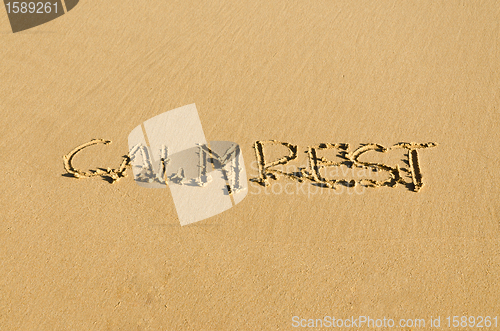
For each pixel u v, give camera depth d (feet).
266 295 12.03
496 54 19.35
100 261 12.90
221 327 11.45
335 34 21.09
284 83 18.65
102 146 16.31
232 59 20.01
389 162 15.29
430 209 13.82
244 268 12.62
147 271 12.62
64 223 13.89
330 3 23.15
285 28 21.63
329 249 12.99
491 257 12.59
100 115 17.58
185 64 19.86
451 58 19.34
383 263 12.58
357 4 22.99
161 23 22.34
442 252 12.75
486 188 14.28
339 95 17.94
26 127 17.08
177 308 11.84
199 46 20.80
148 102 18.08
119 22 22.48
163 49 20.72
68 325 11.62
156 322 11.60
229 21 22.24
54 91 18.65
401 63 19.27
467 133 16.06
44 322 11.69
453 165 15.05
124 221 13.91
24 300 12.12
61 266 12.82
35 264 12.89
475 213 13.62
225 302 11.91
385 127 16.52
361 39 20.71
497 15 21.59
